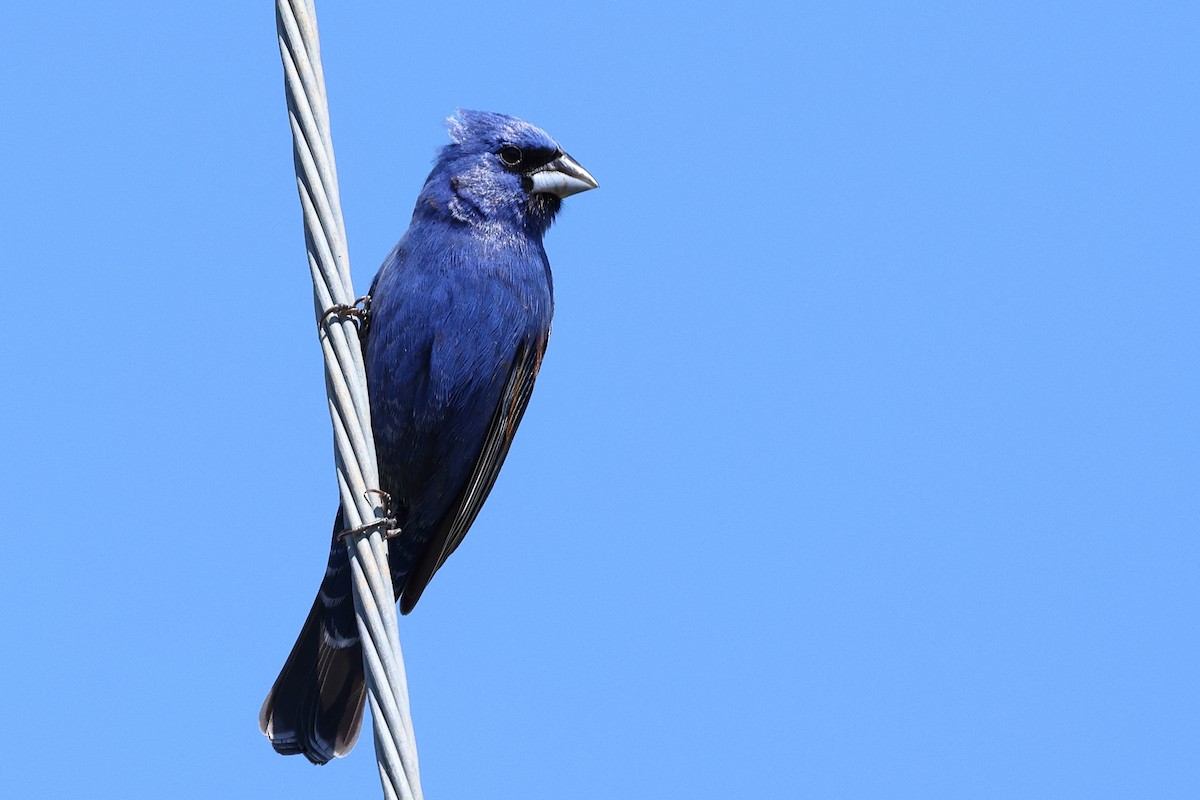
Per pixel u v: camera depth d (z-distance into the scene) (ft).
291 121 24.03
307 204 23.85
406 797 21.68
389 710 21.89
